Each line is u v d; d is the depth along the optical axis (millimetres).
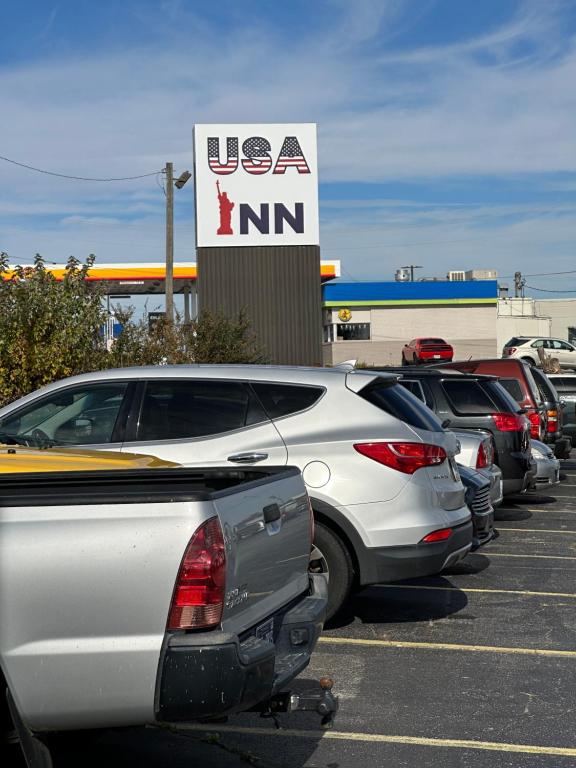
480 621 7688
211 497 3852
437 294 67500
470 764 4871
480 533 8711
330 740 5199
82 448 7242
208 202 30297
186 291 46469
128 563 3695
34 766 3682
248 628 4105
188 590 3711
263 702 4293
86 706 3666
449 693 5957
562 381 20453
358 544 6906
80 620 3670
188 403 7305
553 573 9539
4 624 3645
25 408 7523
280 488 4605
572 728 5375
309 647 4566
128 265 44531
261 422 7164
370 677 6270
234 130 30359
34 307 13797
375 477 6938
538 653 6812
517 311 79812
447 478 7293
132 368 7566
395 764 4879
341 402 7148
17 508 3711
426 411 7551
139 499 3748
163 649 3670
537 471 13391
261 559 4281
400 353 67125
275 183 30406
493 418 12055
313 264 30453
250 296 30328
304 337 30406
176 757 4945
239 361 22141
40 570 3668
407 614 7906
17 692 3645
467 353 67625
